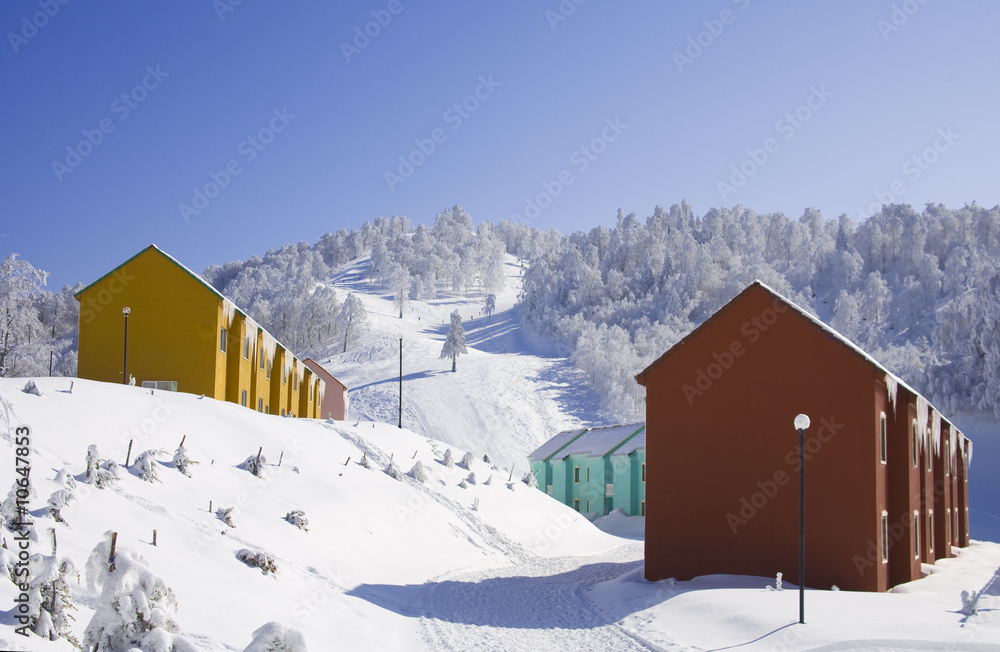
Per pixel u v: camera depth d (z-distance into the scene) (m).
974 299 93.69
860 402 21.41
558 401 103.00
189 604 12.90
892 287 156.50
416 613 18.80
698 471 23.83
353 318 139.62
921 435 26.05
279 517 21.94
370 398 99.38
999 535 49.94
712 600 18.31
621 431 61.50
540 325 161.25
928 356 96.44
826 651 14.19
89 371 30.89
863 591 20.52
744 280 147.38
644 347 116.69
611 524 54.47
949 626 15.45
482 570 27.41
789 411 22.52
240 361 33.94
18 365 45.94
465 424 91.94
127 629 8.84
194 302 31.23
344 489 26.94
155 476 19.39
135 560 9.35
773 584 21.50
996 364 80.44
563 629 17.58
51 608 9.52
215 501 20.52
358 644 14.38
